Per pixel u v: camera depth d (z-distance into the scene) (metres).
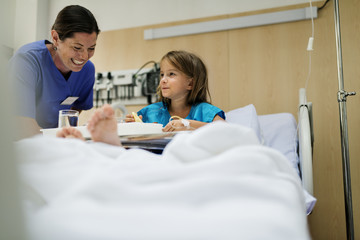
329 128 2.25
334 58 2.30
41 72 1.49
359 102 2.21
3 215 0.25
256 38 2.51
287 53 2.42
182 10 2.74
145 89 2.66
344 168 1.59
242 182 0.37
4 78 0.27
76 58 1.42
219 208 0.34
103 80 2.78
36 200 0.43
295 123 2.07
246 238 0.29
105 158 0.53
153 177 0.40
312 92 2.32
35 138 0.51
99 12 2.97
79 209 0.34
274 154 0.50
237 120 1.78
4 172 0.26
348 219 1.55
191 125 1.35
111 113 0.73
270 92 2.42
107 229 0.31
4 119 0.26
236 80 2.51
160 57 2.73
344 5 2.32
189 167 0.41
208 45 2.61
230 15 2.60
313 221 2.21
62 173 0.43
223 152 0.51
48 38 3.03
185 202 0.36
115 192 0.37
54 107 1.60
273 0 2.52
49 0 3.08
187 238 0.29
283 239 0.30
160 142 1.04
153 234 0.30
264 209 0.34
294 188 0.44
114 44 2.88
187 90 1.73
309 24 2.40
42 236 0.30
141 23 2.84
